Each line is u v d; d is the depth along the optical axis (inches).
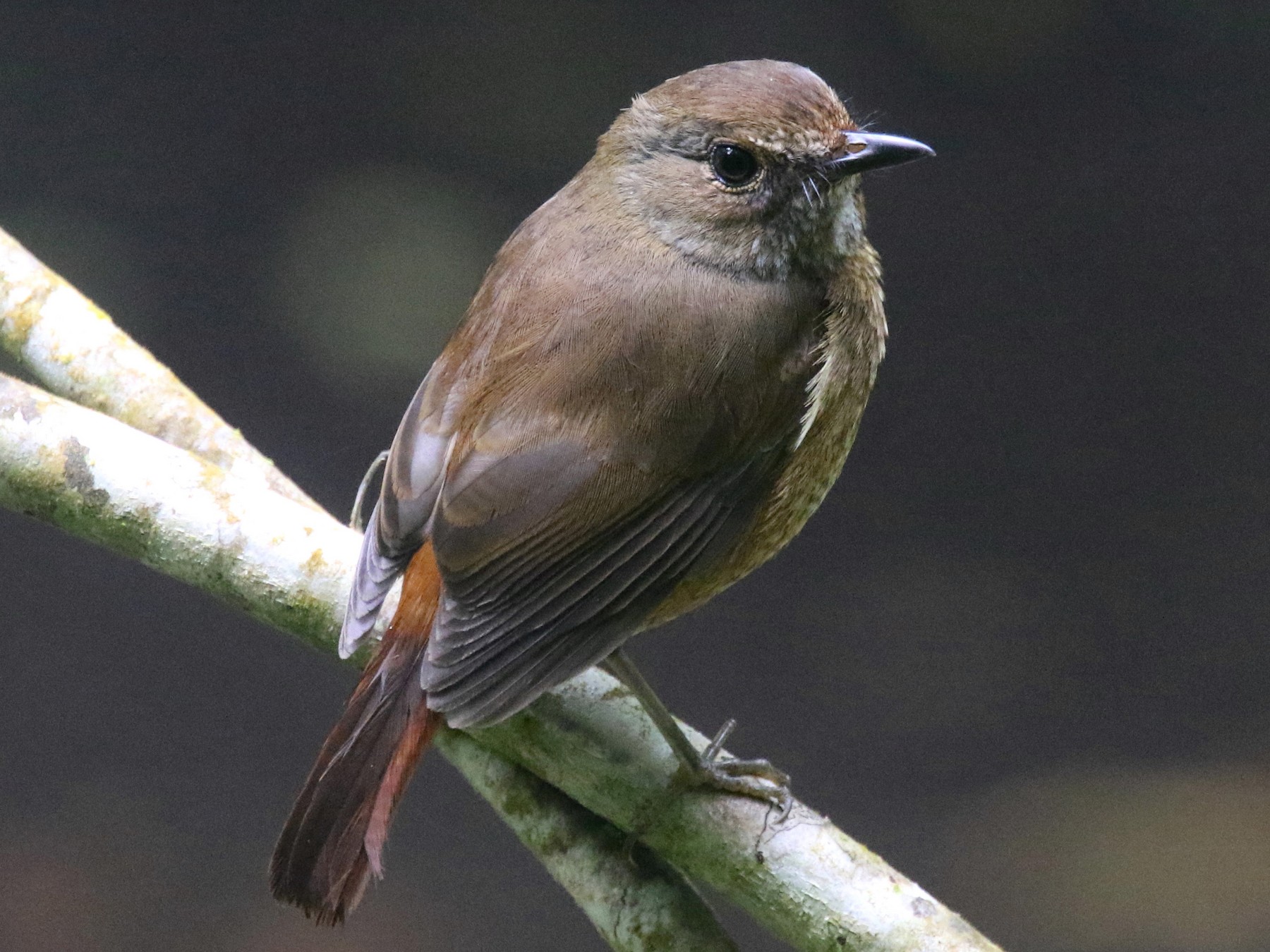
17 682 510.9
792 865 206.7
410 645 212.8
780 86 237.3
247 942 444.5
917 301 612.4
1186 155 638.5
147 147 609.9
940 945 198.5
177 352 577.9
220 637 522.9
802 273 242.4
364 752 204.8
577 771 215.9
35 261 269.9
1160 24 655.8
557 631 219.0
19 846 466.6
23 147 605.9
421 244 594.6
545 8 636.7
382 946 443.2
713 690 511.5
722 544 236.7
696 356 228.8
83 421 230.1
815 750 495.8
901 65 650.8
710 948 210.2
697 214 236.7
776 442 238.4
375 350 577.6
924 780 487.8
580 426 224.2
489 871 462.9
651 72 632.4
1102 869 461.7
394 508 222.7
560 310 229.9
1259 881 447.8
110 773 490.6
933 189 637.9
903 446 580.1
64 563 533.0
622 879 214.8
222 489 229.3
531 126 621.0
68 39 615.2
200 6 624.4
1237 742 492.4
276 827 476.1
